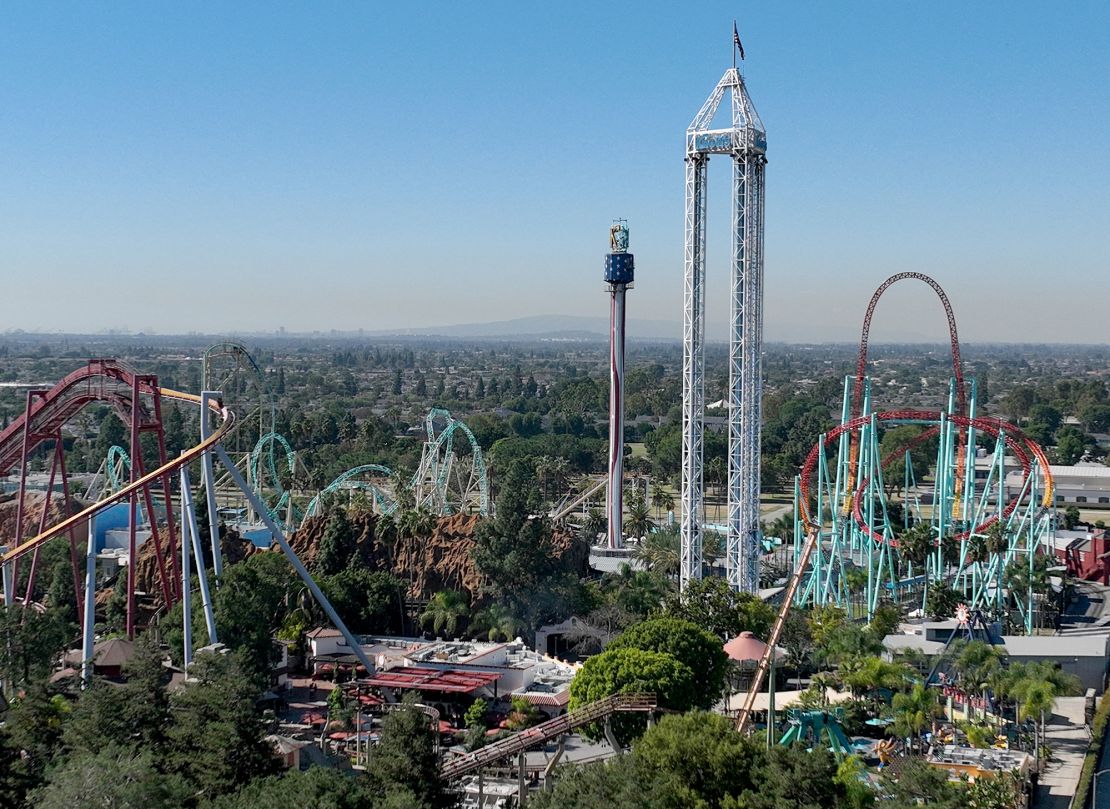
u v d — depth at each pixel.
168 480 182.38
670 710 140.88
